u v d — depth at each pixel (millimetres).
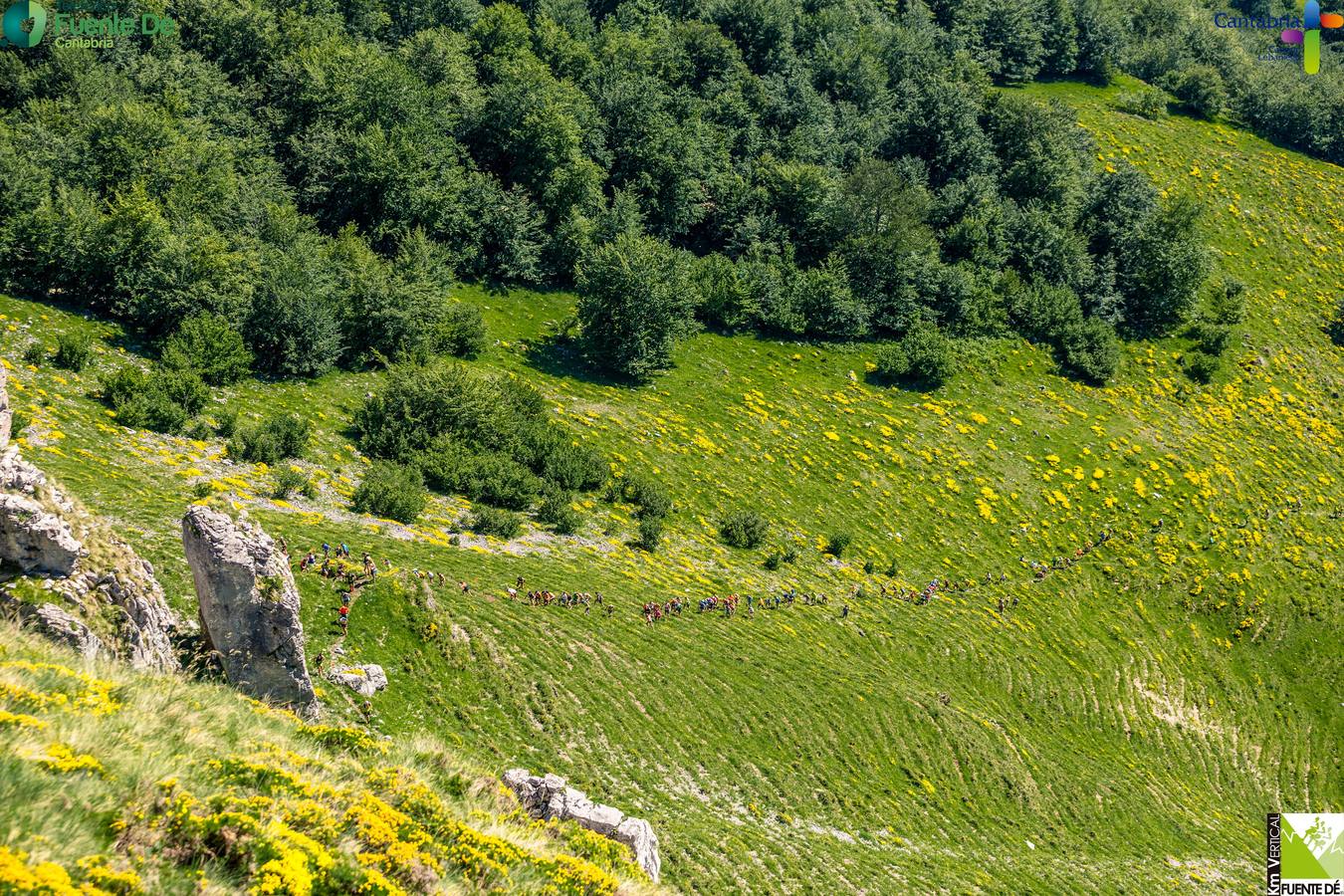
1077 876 55125
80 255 74750
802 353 107750
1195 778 74188
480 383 80562
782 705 58406
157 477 57406
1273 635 90250
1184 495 100438
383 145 99125
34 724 16203
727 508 83875
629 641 58344
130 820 14914
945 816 56156
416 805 20375
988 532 90812
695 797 47469
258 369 79000
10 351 65938
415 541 62344
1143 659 83812
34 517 25688
